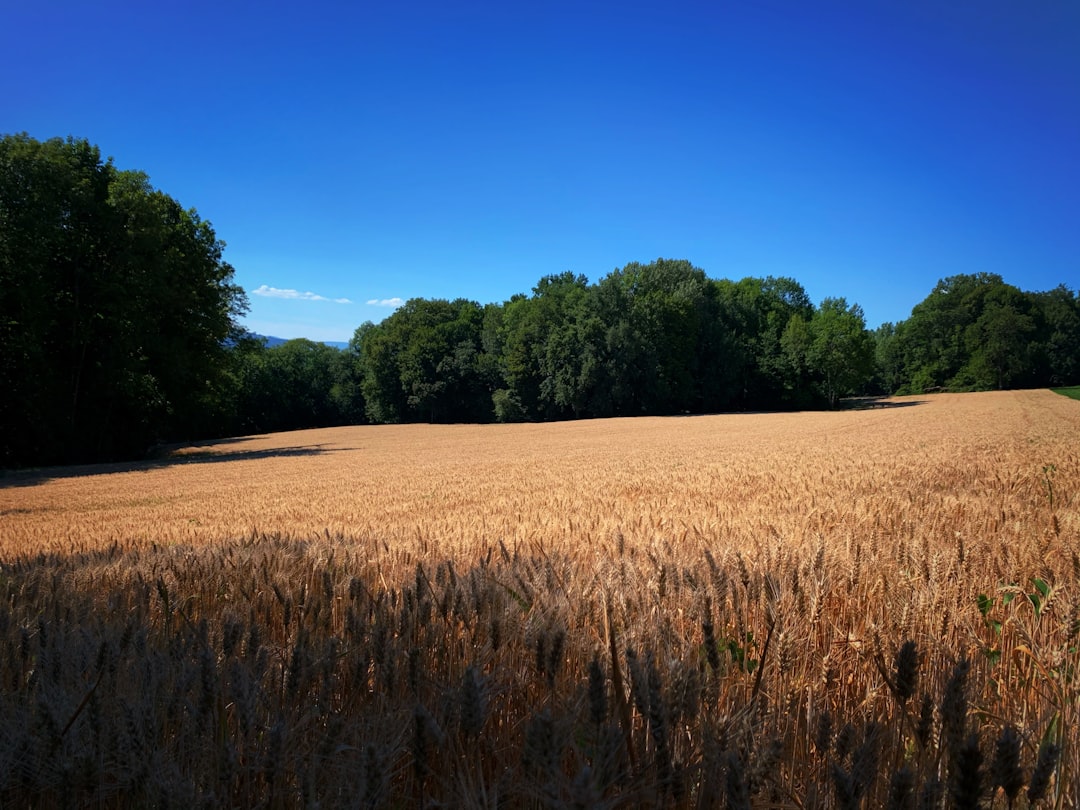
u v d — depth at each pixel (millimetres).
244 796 2178
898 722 2488
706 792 2066
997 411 62062
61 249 40250
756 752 2062
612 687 2518
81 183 40594
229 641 2992
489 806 2055
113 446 45500
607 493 13805
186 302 47312
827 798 2113
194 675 2648
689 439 42781
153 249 43531
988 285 126500
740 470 17234
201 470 34312
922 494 9156
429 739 2096
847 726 2135
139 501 20812
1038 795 1630
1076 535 5551
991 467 13023
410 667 2699
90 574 5453
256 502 17969
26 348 37531
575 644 3195
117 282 41938
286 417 104375
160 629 3738
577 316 92250
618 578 4164
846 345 102000
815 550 4574
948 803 1748
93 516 16641
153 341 43938
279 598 4012
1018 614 3840
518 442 49750
